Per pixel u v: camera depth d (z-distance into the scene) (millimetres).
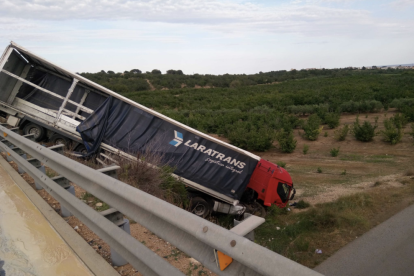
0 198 3832
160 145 9938
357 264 5508
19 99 11758
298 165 19281
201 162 9992
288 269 1133
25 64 12305
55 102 12508
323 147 23562
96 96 12664
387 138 23016
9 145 5492
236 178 10125
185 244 1657
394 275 5066
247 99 46219
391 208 8680
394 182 12102
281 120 29891
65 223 3078
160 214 1721
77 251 2580
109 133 10031
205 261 1535
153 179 6965
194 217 1565
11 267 2363
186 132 10062
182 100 51656
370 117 33281
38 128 11406
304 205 11258
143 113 10125
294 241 6965
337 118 29516
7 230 2975
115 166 2723
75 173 2846
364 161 19172
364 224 7418
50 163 3432
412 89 45906
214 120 30344
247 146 23703
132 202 1952
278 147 24188
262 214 10539
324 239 6820
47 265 2406
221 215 10602
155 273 1839
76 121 10914
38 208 3459
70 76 11594
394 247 6059
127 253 2137
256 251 1259
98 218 2400
